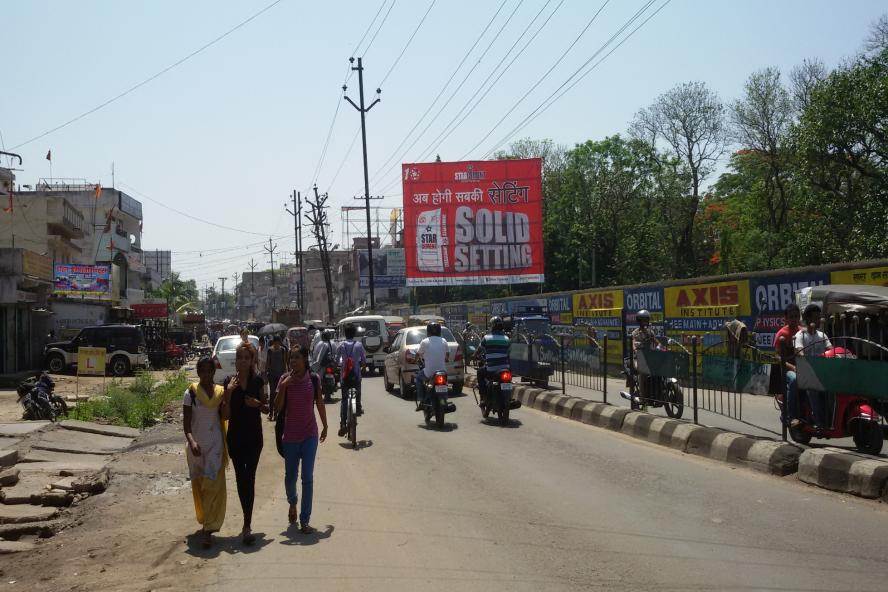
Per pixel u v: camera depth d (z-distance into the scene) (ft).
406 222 110.63
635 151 177.78
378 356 94.27
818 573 17.03
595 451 34.24
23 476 30.27
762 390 42.65
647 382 41.19
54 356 100.07
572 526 21.74
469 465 31.73
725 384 36.01
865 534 19.97
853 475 24.62
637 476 28.43
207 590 17.51
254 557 20.07
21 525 23.85
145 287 244.63
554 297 87.92
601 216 182.29
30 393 49.44
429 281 110.32
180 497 28.78
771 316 51.21
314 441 23.20
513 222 110.83
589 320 78.13
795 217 130.31
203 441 21.85
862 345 30.09
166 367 121.70
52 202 127.34
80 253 150.20
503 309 108.06
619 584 16.76
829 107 104.37
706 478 27.76
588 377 52.01
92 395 68.33
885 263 42.16
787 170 150.82
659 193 177.37
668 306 63.36
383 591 16.85
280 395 23.24
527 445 36.50
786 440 30.50
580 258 182.50
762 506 23.36
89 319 123.95
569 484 27.35
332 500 26.50
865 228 101.71
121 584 18.30
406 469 31.53
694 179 172.35
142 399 58.54
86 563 20.26
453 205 111.04
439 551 19.81
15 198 127.44
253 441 22.18
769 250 156.87
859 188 109.70
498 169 111.34
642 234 179.63
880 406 26.94
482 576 17.66
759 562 17.94
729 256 173.58
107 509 26.50
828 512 22.41
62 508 26.76
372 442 39.52
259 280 577.84
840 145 105.19
